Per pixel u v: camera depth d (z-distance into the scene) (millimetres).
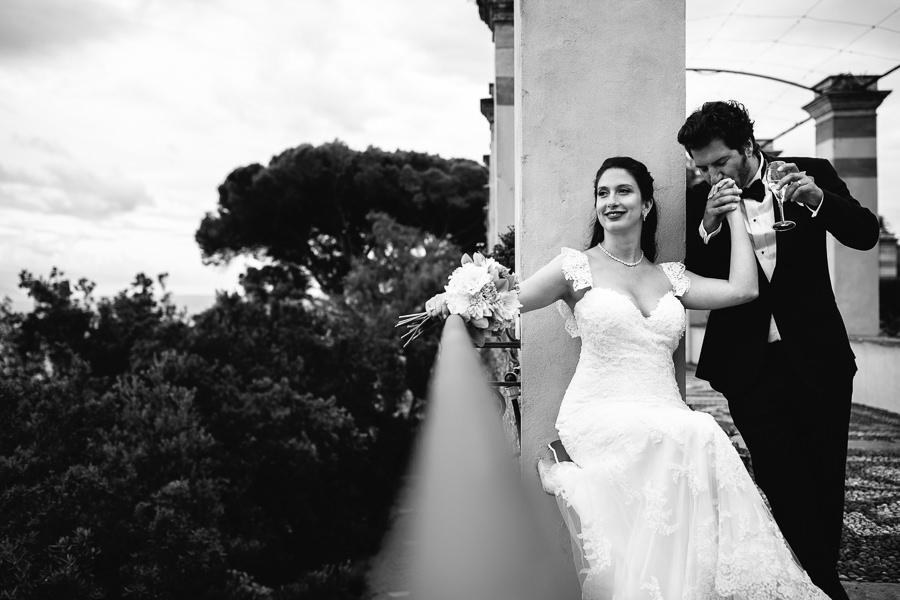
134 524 6902
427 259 17641
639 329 2498
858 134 10281
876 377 10008
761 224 2551
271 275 25391
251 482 9078
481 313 2488
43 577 6043
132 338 11172
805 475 2516
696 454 2166
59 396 8070
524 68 2936
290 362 12070
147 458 7508
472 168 25172
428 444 2600
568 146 2943
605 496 2258
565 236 2949
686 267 2832
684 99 2920
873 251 10758
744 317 2592
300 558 9859
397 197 24531
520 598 2703
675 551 2111
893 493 5125
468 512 2648
